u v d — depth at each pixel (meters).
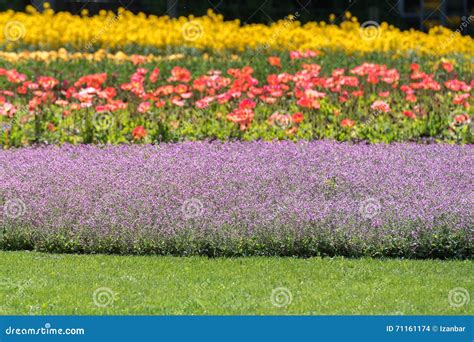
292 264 9.37
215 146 13.27
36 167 11.98
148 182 11.05
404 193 10.75
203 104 14.16
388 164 12.19
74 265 9.38
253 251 9.77
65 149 13.38
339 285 8.64
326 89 16.12
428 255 9.69
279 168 11.73
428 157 12.71
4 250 10.09
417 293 8.42
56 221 10.14
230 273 9.04
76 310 7.98
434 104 15.08
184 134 14.29
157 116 14.74
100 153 12.94
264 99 14.65
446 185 11.21
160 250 9.88
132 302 8.18
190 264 9.40
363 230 9.73
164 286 8.62
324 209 10.09
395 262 9.44
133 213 10.17
